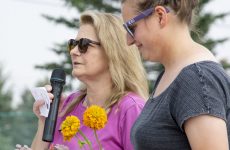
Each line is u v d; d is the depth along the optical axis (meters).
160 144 3.02
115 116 4.43
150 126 3.05
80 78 4.66
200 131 2.80
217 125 2.79
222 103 2.85
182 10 3.03
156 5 3.05
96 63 4.59
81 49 4.61
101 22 4.62
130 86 4.60
